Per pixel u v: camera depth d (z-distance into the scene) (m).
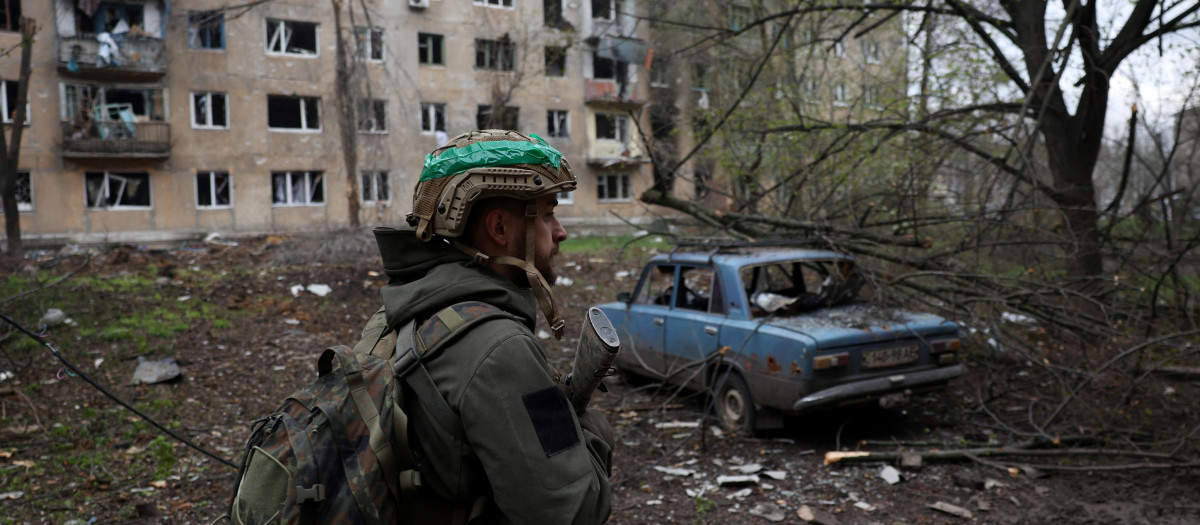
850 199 7.93
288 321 8.87
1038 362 5.41
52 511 4.04
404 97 27.50
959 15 8.45
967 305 6.73
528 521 1.09
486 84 29.11
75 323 7.95
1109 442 4.66
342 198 27.09
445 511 1.20
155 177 24.28
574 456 1.16
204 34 25.00
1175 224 8.15
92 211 23.42
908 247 6.82
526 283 1.42
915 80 9.14
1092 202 8.20
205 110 25.12
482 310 1.24
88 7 22.80
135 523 3.93
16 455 4.85
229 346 7.69
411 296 1.29
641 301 6.64
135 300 9.29
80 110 23.14
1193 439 4.40
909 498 4.13
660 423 5.69
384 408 1.17
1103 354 5.95
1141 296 7.56
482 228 1.37
